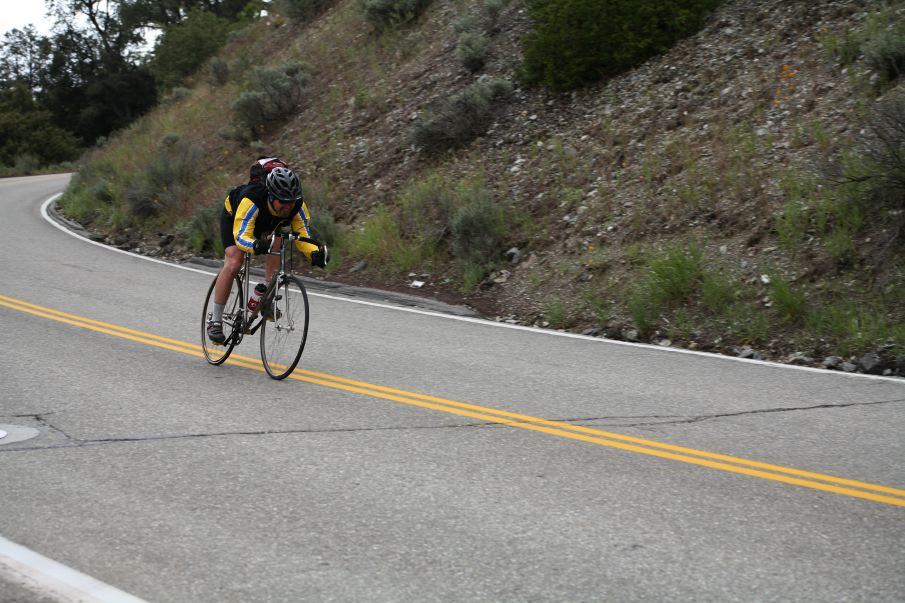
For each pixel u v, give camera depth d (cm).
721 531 429
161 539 412
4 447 550
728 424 627
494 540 416
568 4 1600
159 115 3162
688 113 1372
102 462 524
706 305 998
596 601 355
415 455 547
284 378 751
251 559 391
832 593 362
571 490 486
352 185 1706
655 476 511
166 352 855
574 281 1146
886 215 987
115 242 1809
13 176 4644
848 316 905
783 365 837
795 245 1027
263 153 2069
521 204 1373
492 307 1158
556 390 729
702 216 1152
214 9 7106
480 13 2047
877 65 1191
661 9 1554
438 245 1370
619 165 1350
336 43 2517
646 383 757
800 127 1200
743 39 1460
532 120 1586
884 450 566
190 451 548
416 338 964
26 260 1495
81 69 7856
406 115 1864
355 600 354
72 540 409
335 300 1227
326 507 456
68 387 707
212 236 1645
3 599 338
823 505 466
